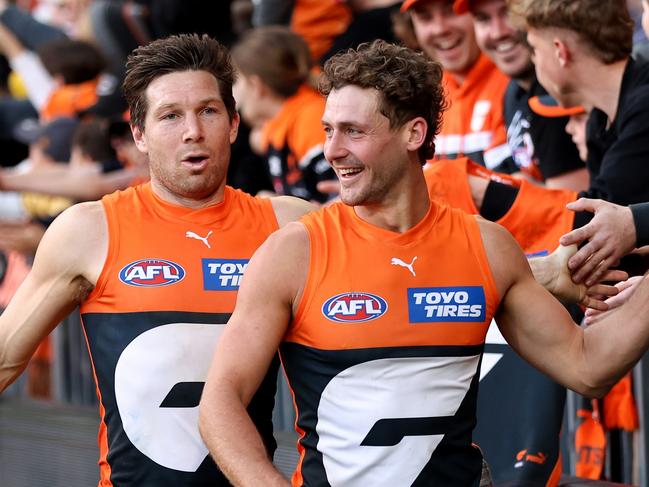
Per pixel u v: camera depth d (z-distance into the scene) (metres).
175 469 9.70
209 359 9.76
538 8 12.25
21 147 24.98
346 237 8.73
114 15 22.50
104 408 9.97
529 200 12.02
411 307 8.57
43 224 20.80
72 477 19.12
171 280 9.84
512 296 8.99
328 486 8.55
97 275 9.85
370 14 18.20
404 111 8.54
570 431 13.45
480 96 15.20
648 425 12.80
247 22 20.94
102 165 19.72
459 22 14.95
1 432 20.58
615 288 9.91
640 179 11.66
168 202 10.09
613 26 12.04
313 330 8.52
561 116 13.63
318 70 18.48
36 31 25.64
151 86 9.84
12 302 10.08
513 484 11.54
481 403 12.02
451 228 8.89
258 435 8.21
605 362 8.91
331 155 8.57
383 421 8.45
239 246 10.05
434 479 8.55
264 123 17.36
